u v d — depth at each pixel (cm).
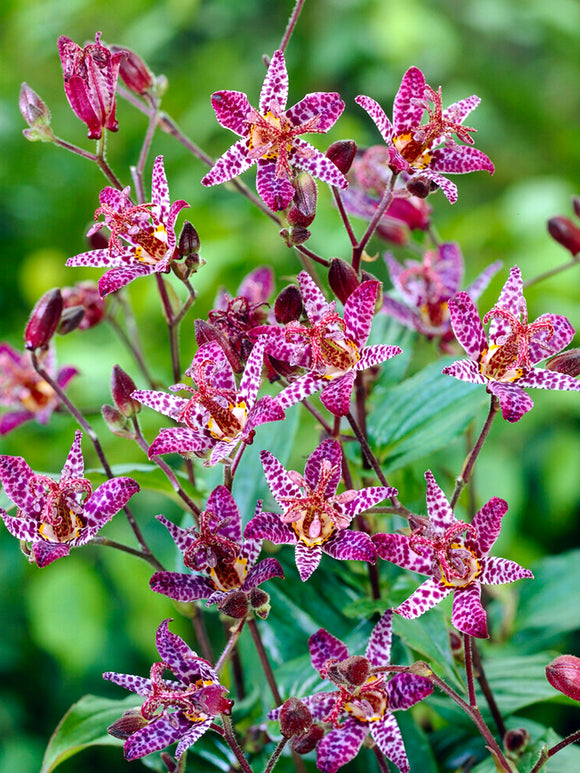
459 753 62
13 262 108
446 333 65
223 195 101
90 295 65
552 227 66
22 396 67
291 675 61
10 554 91
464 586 55
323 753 55
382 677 55
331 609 62
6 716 89
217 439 56
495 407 56
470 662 55
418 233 67
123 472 60
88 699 60
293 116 57
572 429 99
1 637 91
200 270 83
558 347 57
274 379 58
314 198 56
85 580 83
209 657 61
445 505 55
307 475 55
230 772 60
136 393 56
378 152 65
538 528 98
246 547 56
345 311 56
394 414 62
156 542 85
